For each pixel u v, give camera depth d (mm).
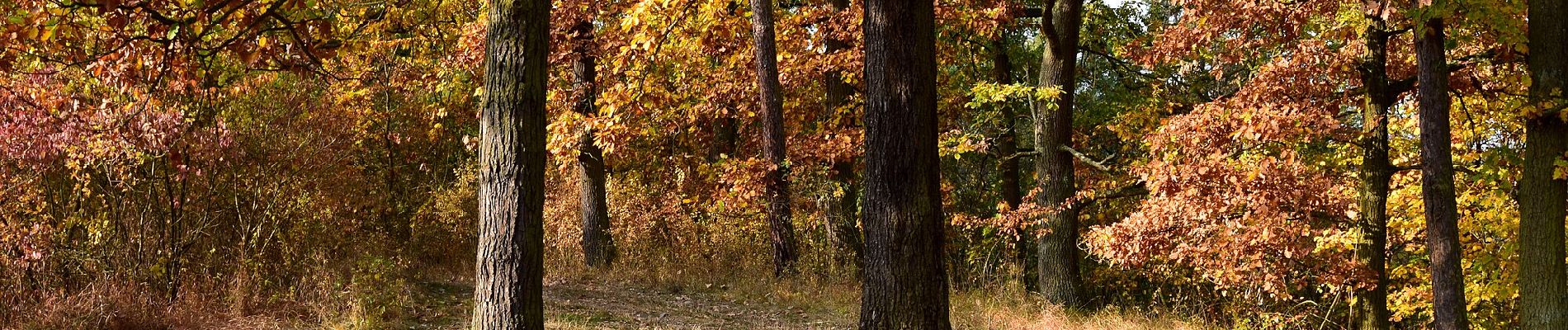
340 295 9320
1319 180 11727
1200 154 11805
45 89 7852
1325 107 11961
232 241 10094
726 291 13750
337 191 11859
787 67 15250
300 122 10844
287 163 10523
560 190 17688
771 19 13547
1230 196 11398
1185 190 11508
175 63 6676
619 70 14539
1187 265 13945
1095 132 20875
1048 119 13766
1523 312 10656
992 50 19125
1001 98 13570
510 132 5719
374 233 13750
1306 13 11102
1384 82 11359
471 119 22016
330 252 10883
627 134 13922
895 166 6953
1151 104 17781
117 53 6559
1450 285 9961
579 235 16406
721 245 15945
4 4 5883
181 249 9383
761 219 16078
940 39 17922
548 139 14000
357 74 15742
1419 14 8742
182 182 9312
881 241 7016
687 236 16469
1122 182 19016
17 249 8234
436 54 17578
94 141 8125
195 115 9516
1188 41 12266
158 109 8320
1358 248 11586
